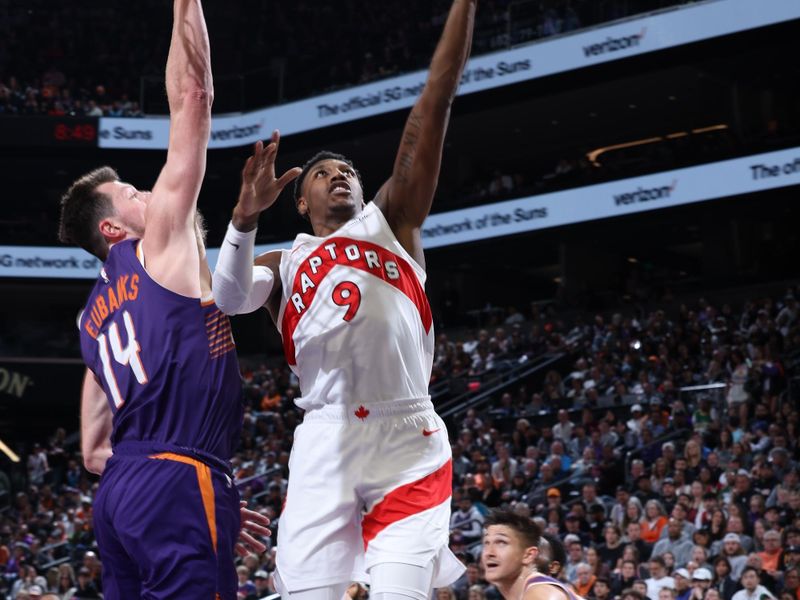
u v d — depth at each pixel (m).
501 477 14.57
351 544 2.88
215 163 27.30
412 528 2.79
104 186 3.09
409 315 2.93
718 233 23.91
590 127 26.02
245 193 2.67
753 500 11.25
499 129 26.22
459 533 12.80
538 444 15.51
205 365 2.77
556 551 4.17
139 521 2.65
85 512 16.97
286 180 2.69
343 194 3.03
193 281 2.81
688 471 12.66
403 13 28.69
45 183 29.64
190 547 2.65
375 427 2.87
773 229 24.06
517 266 28.62
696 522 11.23
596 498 12.62
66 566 13.18
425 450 2.88
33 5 30.09
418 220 3.02
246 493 16.14
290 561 2.88
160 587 2.62
